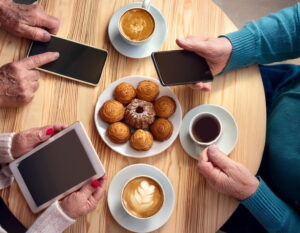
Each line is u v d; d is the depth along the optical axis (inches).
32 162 37.0
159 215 38.7
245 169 39.3
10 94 39.3
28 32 40.6
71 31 43.1
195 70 39.8
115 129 39.2
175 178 40.3
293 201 43.7
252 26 43.1
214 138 40.0
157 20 43.7
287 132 44.2
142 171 39.7
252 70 44.0
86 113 41.2
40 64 40.5
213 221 39.6
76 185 36.9
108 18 43.7
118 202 38.9
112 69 42.4
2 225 46.4
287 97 45.6
